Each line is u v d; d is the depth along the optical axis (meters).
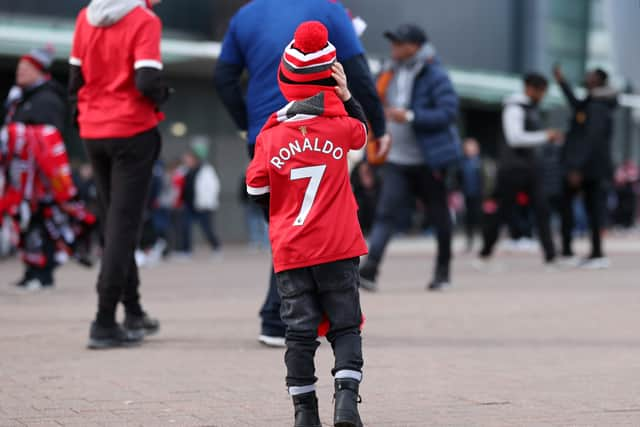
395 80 30.44
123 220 19.81
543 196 39.78
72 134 61.84
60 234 30.72
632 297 28.91
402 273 38.78
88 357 18.75
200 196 54.09
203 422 13.63
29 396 15.31
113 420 13.77
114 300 19.72
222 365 17.80
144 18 19.67
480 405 14.76
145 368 17.56
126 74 19.72
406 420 13.80
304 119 12.72
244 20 19.52
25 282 31.64
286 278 12.84
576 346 20.08
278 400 15.01
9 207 30.05
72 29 55.97
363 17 73.44
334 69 12.82
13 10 58.03
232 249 63.00
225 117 70.12
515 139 38.75
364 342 20.45
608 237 73.19
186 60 59.81
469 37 81.81
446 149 29.59
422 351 19.38
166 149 67.62
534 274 37.47
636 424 13.61
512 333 21.75
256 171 12.81
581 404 14.84
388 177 30.00
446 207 30.77
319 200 12.65
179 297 29.67
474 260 46.06
